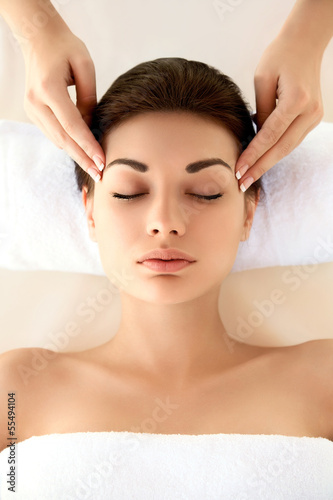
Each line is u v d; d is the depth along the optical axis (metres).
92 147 0.95
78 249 1.21
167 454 0.87
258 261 1.22
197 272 0.94
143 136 0.93
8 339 1.24
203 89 0.96
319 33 1.04
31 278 1.27
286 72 0.99
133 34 1.31
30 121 1.31
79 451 0.89
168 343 1.03
